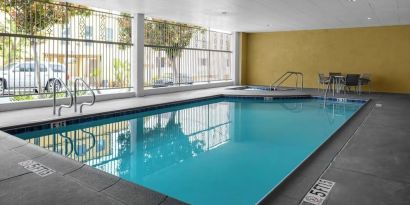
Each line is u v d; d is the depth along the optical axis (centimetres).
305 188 283
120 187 285
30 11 809
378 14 999
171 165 436
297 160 455
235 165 434
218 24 1262
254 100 1088
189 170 413
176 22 1237
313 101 1078
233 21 1171
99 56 943
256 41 1562
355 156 380
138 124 697
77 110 701
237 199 324
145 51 1113
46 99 765
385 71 1278
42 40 806
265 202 255
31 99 795
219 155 481
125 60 1012
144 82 1084
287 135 612
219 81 1490
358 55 1328
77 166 340
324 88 1399
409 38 1224
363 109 785
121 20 1009
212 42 1475
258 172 404
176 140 572
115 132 623
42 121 573
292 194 270
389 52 1266
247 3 845
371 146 427
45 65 858
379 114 703
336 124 714
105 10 974
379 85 1294
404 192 275
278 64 1514
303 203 253
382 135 492
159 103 845
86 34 909
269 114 840
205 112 860
